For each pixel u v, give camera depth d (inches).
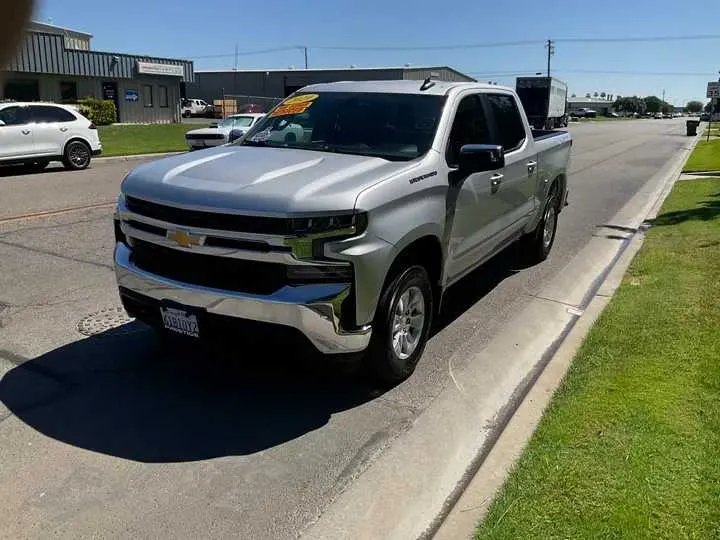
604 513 106.0
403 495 123.4
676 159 915.4
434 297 184.7
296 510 118.2
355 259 140.6
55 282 248.2
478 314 227.9
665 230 351.9
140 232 155.0
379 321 154.6
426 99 196.7
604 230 381.1
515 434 141.3
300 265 137.8
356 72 2283.5
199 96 2716.5
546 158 269.6
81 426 145.6
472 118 206.8
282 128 203.3
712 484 113.2
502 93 237.5
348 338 145.2
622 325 198.2
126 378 169.6
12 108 604.1
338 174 153.2
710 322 192.4
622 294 233.8
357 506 119.7
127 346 189.5
